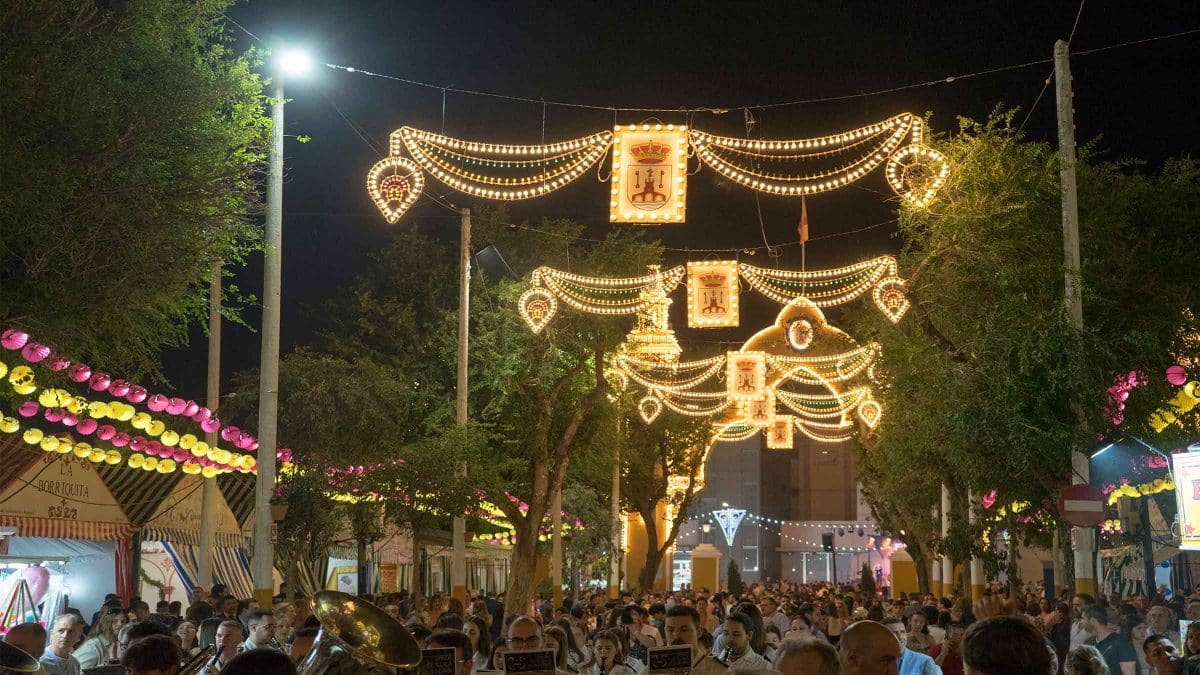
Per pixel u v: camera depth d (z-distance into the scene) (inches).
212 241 668.1
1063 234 824.9
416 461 1147.9
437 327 1571.1
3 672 291.6
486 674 453.1
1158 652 425.7
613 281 1263.5
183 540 1086.4
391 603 1079.6
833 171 812.0
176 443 800.3
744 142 780.6
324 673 232.5
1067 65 829.8
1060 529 830.5
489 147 792.9
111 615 674.8
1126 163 951.0
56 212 571.2
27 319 608.4
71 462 935.0
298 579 1333.7
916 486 1712.6
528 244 1504.7
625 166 718.5
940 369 860.0
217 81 657.6
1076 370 759.1
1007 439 792.9
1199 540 506.3
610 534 1923.0
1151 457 816.9
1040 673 175.2
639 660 510.0
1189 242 952.9
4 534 842.2
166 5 660.7
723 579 3759.8
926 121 837.2
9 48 560.1
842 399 1852.9
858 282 1195.3
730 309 1107.3
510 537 2187.5
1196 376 866.1
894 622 593.3
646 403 1921.8
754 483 3826.3
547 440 1498.5
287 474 1128.2
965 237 878.4
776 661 222.7
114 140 588.7
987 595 539.5
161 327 708.0
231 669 187.2
